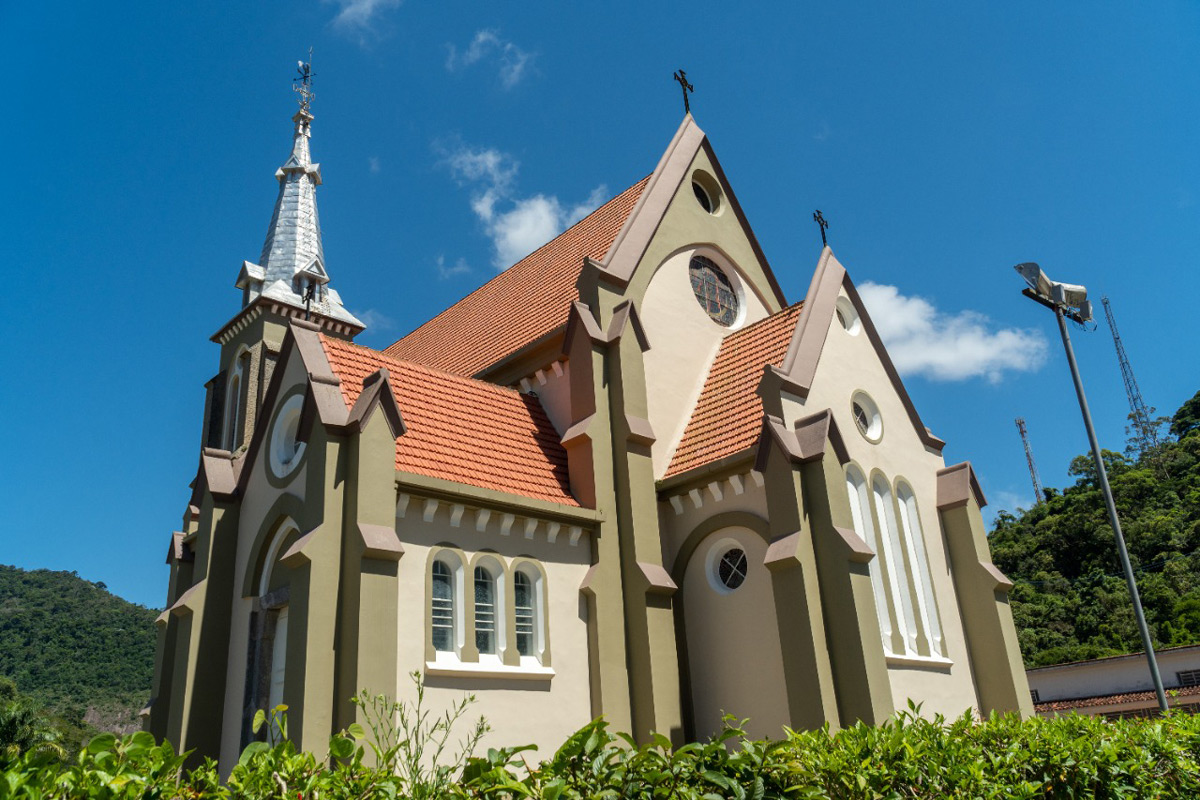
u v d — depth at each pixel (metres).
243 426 42.72
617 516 22.12
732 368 25.83
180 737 18.95
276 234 51.25
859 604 19.47
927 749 11.46
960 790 11.21
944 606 24.36
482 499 19.39
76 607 137.38
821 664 19.09
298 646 16.39
